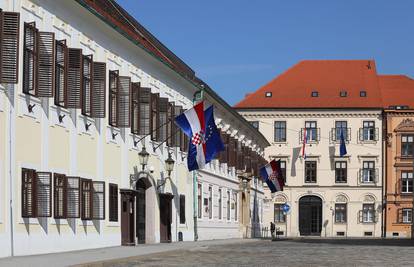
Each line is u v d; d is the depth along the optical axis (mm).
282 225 88812
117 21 34969
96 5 31359
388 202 87625
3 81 21750
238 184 65000
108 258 24000
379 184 88188
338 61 96438
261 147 84250
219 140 40125
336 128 89562
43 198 25188
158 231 40312
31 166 24828
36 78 24453
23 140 24281
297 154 89750
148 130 37000
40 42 24594
